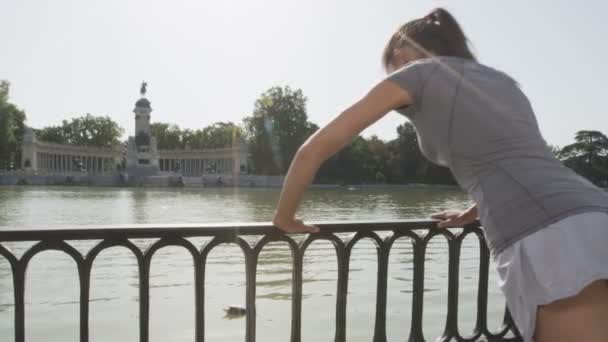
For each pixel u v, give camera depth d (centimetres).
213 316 1027
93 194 7094
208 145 16288
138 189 9612
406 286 1288
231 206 4784
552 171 267
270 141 12812
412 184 13562
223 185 11894
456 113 272
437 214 466
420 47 316
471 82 277
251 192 8738
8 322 995
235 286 1273
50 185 11062
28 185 10912
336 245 434
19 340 353
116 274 1410
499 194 266
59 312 1059
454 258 497
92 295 1191
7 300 1147
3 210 3950
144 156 12056
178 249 1780
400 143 13625
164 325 974
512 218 261
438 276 1399
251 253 400
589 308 246
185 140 17025
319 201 5881
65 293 1211
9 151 11744
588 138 13312
